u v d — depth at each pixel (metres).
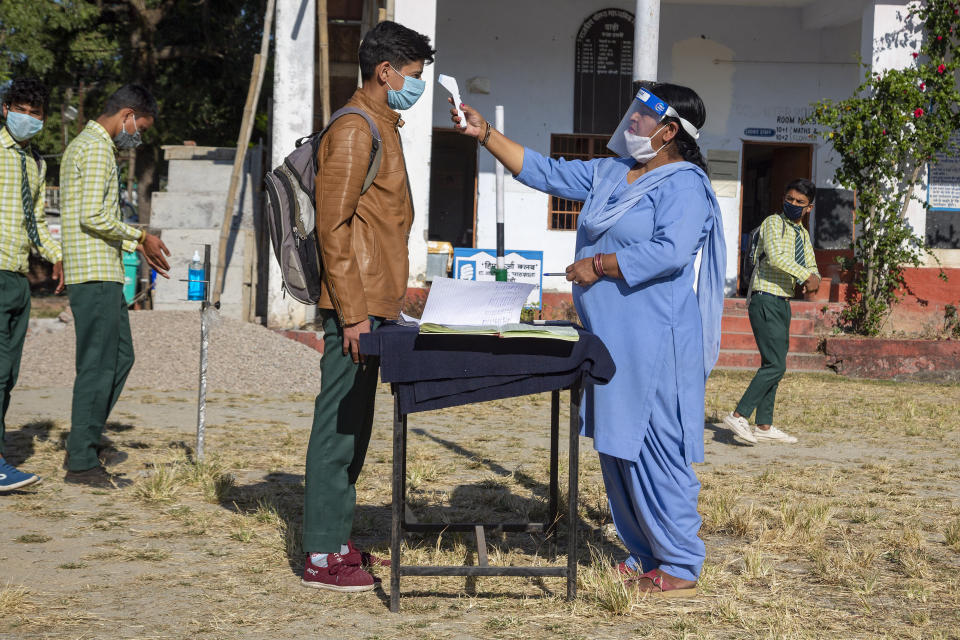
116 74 24.58
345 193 3.49
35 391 8.95
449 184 22.92
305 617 3.28
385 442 6.91
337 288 3.47
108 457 5.79
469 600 3.51
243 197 14.48
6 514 4.55
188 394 9.09
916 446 7.42
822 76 17.20
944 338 13.56
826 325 13.91
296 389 9.55
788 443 7.45
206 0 23.61
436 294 3.34
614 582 3.52
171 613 3.27
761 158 19.20
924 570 3.96
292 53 12.25
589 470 6.06
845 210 17.28
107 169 5.14
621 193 3.72
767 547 4.37
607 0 16.77
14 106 5.18
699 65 17.12
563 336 3.27
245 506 4.82
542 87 16.81
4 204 5.18
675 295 3.57
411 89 3.67
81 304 5.14
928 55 13.70
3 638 2.96
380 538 4.35
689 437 3.55
